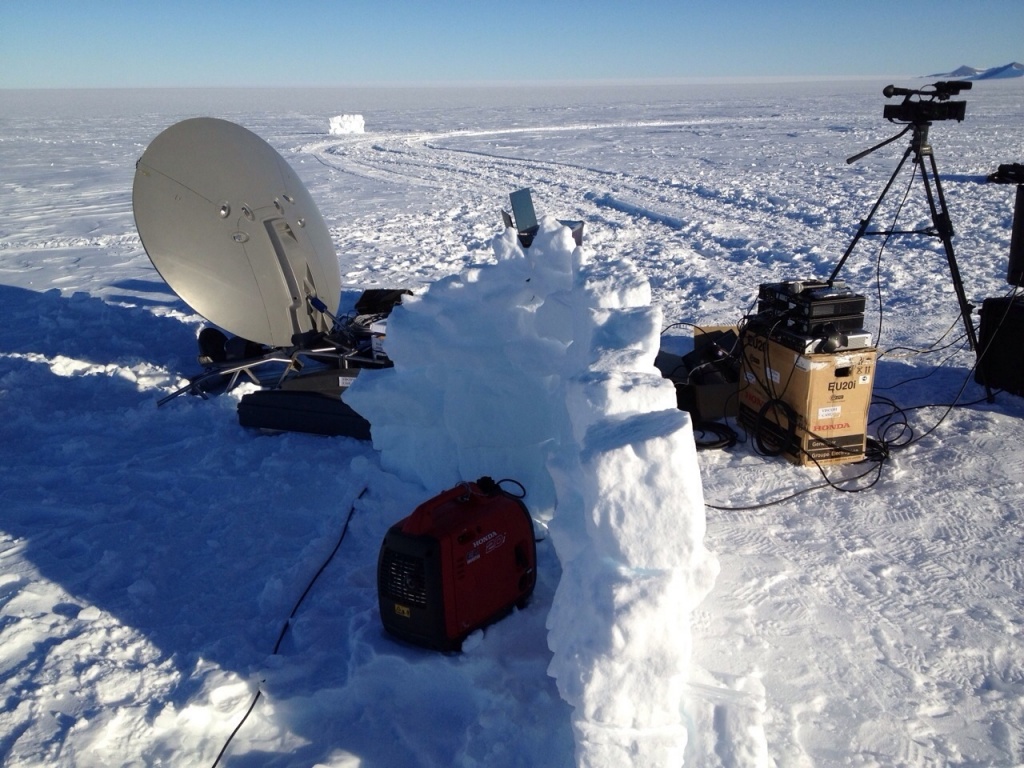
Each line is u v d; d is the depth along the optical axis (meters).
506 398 3.28
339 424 4.49
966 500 3.54
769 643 2.62
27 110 85.88
